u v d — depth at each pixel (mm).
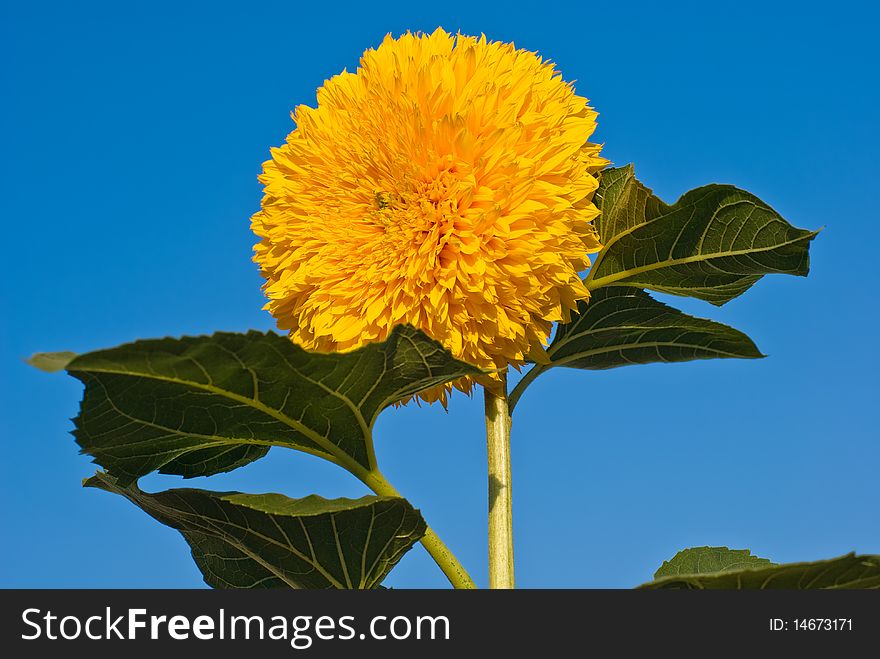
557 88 1878
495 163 1727
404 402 1885
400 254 1768
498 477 1918
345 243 1826
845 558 1403
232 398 1618
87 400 1515
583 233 1826
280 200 1925
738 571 1444
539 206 1701
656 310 2027
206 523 1880
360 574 1832
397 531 1718
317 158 1905
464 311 1691
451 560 1846
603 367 2287
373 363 1580
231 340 1443
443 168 1777
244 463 1960
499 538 1880
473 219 1707
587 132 1850
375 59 1941
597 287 2051
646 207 1929
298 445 1816
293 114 2025
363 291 1773
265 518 1736
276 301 1909
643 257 2008
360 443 1806
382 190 1821
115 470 1791
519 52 1925
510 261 1719
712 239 1926
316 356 1533
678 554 2400
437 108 1783
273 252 1934
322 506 1639
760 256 1905
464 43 1925
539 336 1784
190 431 1706
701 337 2092
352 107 1897
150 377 1497
